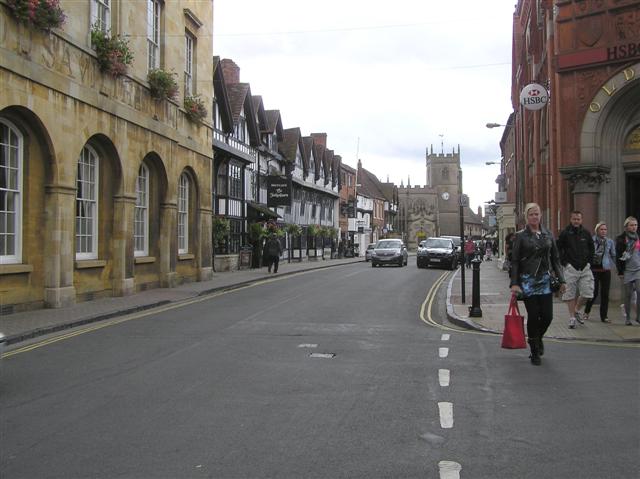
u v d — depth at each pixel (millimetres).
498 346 9227
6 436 5043
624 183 13703
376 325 11453
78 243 14406
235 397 6238
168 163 18531
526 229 7949
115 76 15062
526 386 6711
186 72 20688
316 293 17719
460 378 7098
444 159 120062
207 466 4379
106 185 15289
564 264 10570
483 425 5344
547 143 18469
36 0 11289
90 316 11648
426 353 8656
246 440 4930
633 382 6883
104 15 15016
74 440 4938
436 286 20516
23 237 12141
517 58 29844
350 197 60750
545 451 4703
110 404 5977
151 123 17141
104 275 15203
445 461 4480
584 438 5012
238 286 20375
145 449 4727
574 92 13883
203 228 21688
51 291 12711
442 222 119500
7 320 10906
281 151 40969
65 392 6430
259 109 35625
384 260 35531
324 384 6797
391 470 4305
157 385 6723
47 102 12227
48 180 12617
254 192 34406
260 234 31156
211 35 22594
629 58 13047
